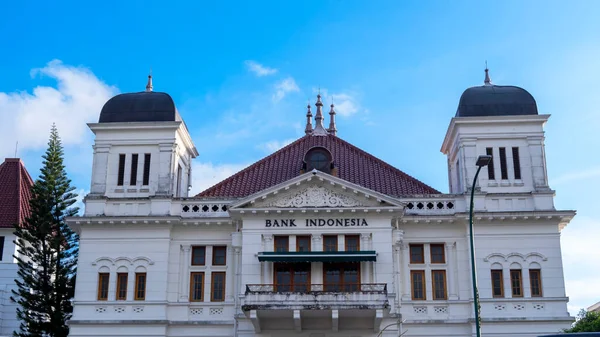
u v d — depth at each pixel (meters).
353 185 40.84
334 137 49.72
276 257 39.81
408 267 42.09
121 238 42.56
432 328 40.62
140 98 45.22
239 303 40.66
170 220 42.16
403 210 40.97
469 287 41.31
